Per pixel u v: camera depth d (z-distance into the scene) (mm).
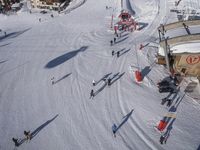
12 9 83250
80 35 53125
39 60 43062
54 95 34125
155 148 26125
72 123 29562
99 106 31859
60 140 27516
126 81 36188
